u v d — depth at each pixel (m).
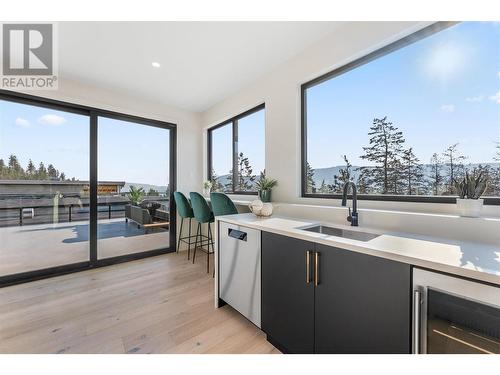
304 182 2.27
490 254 0.90
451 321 0.81
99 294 2.17
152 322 1.72
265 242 1.52
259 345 1.47
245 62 2.38
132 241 3.33
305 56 2.16
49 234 2.68
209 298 2.11
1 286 2.34
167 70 2.52
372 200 1.73
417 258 0.85
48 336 1.54
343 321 1.09
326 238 1.16
